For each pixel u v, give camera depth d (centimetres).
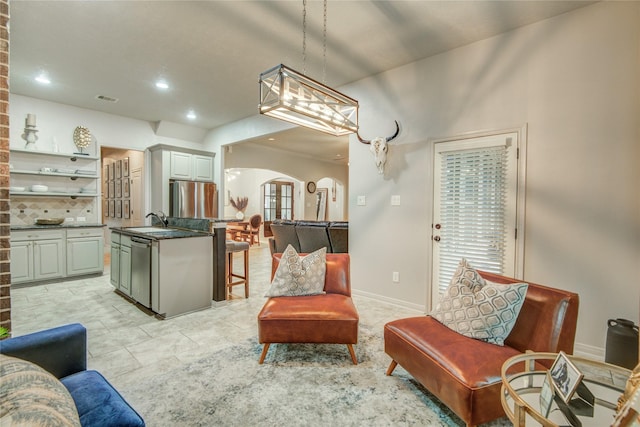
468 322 187
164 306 312
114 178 750
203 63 350
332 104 248
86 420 107
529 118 275
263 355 227
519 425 114
